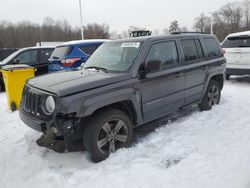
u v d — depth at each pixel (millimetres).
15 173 3379
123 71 3805
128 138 3795
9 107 6379
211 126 4539
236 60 8367
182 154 3576
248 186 2719
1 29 60500
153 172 3154
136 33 11891
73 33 64750
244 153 3428
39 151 3957
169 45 4422
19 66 6316
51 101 3195
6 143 4336
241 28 54438
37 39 62125
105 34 62312
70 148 3996
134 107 3768
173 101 4477
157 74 4055
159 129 4516
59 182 3098
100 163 3443
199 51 5113
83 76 3699
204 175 2994
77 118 3291
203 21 56531
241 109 5488
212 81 5574
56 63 8242
